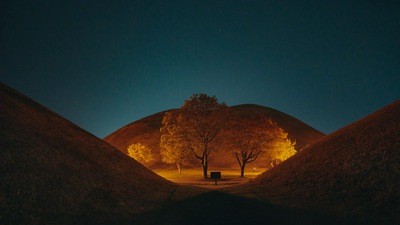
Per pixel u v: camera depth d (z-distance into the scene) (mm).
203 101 64438
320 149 33938
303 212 19812
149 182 30078
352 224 16438
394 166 22250
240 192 28953
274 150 67438
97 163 26344
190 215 19797
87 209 17047
